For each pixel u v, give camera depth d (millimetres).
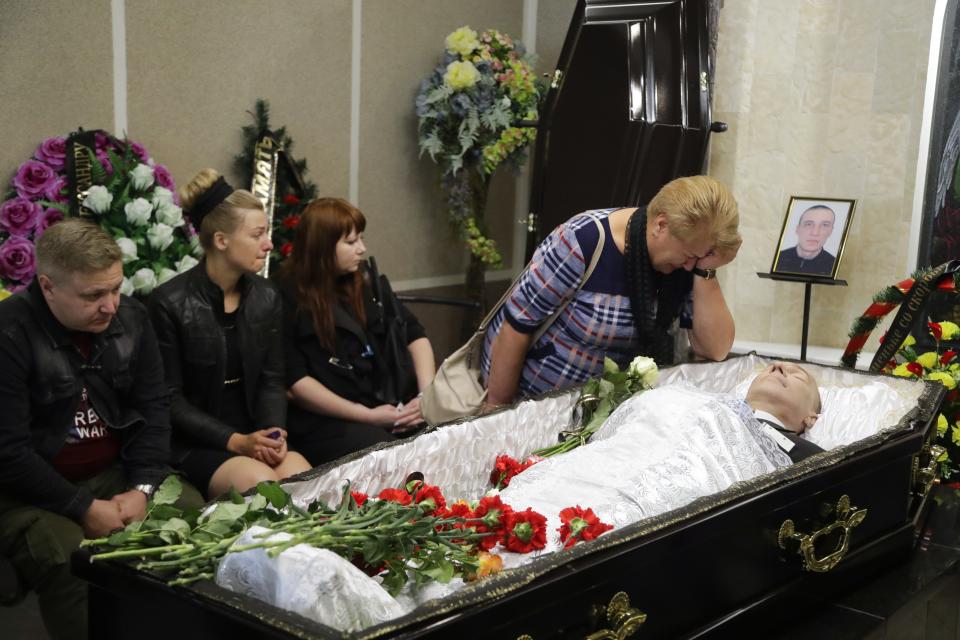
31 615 2494
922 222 4602
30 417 2398
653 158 4031
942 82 4480
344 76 4516
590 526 1799
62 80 3406
